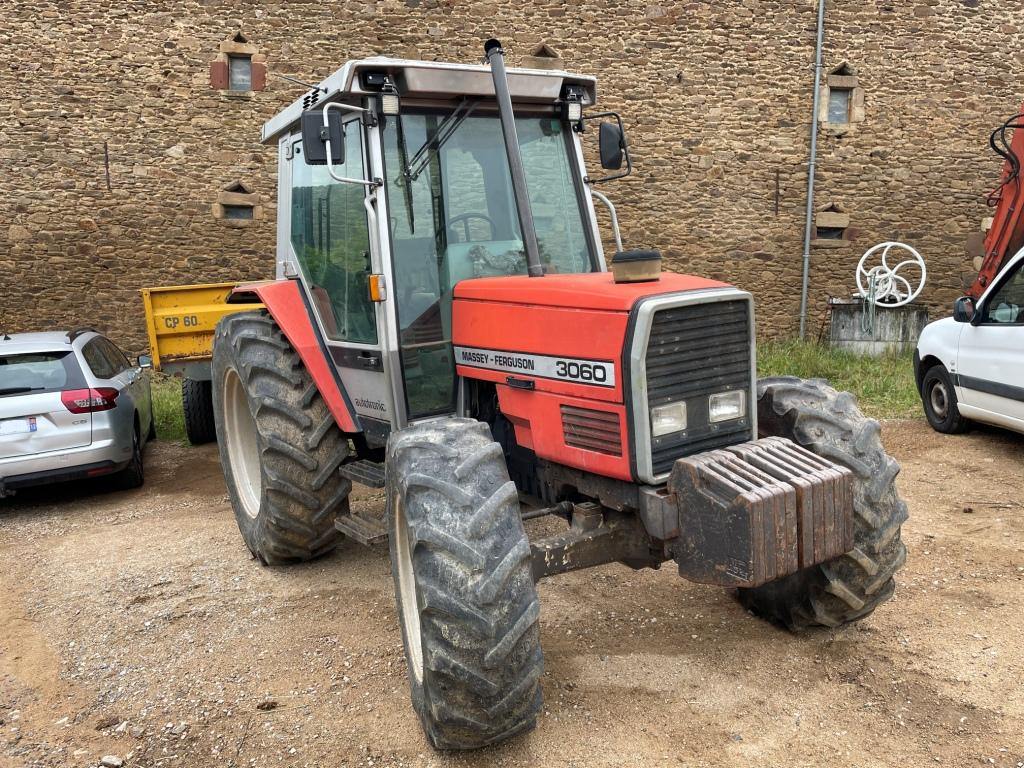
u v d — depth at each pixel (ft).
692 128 40.24
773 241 41.65
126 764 8.89
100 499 20.70
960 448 21.16
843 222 41.70
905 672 10.03
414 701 9.20
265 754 8.95
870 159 41.50
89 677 10.93
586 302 9.05
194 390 25.88
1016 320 19.72
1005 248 27.35
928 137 41.60
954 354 21.71
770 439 9.36
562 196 12.41
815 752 8.51
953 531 15.16
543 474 10.91
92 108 34.91
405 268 11.21
